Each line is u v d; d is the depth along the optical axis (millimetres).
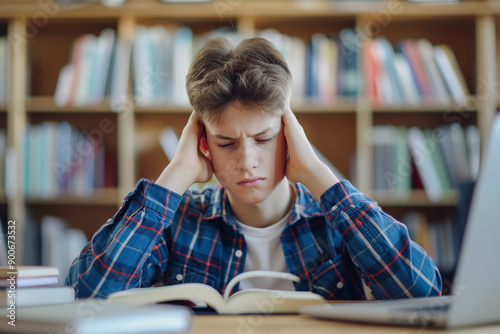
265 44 1110
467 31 2693
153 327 545
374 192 2451
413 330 560
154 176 2674
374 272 968
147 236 1032
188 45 2490
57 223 2578
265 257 1215
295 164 1066
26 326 550
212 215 1227
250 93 1002
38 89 2764
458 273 574
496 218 582
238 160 1044
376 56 2494
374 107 2484
